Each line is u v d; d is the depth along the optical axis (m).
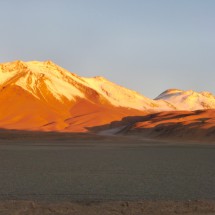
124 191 28.61
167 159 58.69
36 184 31.89
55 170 42.75
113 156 64.50
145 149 86.25
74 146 98.44
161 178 36.16
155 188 30.08
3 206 21.83
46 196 26.42
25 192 27.95
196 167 46.72
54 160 56.03
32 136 138.00
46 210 21.28
